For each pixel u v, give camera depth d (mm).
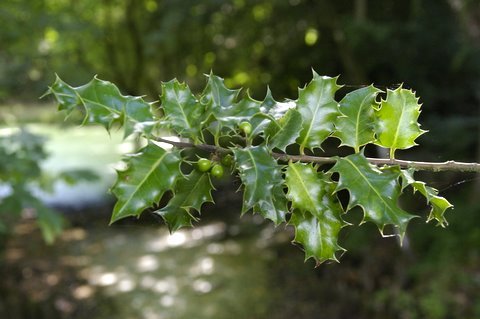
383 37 6766
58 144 15641
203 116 1091
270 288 7004
